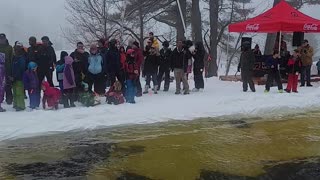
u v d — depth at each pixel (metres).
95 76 11.92
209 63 27.39
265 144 8.66
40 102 11.52
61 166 7.28
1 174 6.86
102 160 7.61
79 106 11.30
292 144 8.67
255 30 16.02
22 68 10.52
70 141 8.71
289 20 15.78
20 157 7.71
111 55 11.86
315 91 14.20
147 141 8.77
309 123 10.45
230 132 9.55
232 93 13.94
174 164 7.42
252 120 10.70
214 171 7.07
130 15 28.52
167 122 10.25
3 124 9.30
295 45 17.20
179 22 28.81
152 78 13.87
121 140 8.84
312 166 7.37
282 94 13.48
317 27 15.88
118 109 10.96
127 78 11.89
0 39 10.75
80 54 11.44
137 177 6.78
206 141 8.83
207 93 13.97
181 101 12.27
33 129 9.20
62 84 11.11
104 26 27.84
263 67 16.69
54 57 11.88
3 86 10.45
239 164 7.43
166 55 14.09
